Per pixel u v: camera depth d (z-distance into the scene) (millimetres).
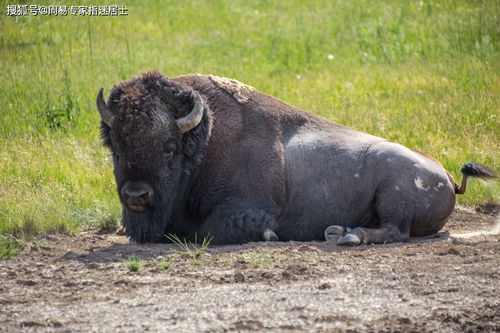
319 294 20625
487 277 22109
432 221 29922
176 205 28719
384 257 25094
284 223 30031
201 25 90125
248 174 28969
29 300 20406
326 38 82375
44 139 43656
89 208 32906
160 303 19938
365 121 47062
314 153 30156
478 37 72875
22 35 70125
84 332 17656
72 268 24016
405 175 29281
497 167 38562
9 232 29422
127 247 27094
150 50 71938
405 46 73125
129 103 26234
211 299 20234
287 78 64500
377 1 98562
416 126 45969
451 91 55625
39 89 53094
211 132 28875
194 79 30047
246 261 24422
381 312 19094
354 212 30000
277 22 92375
